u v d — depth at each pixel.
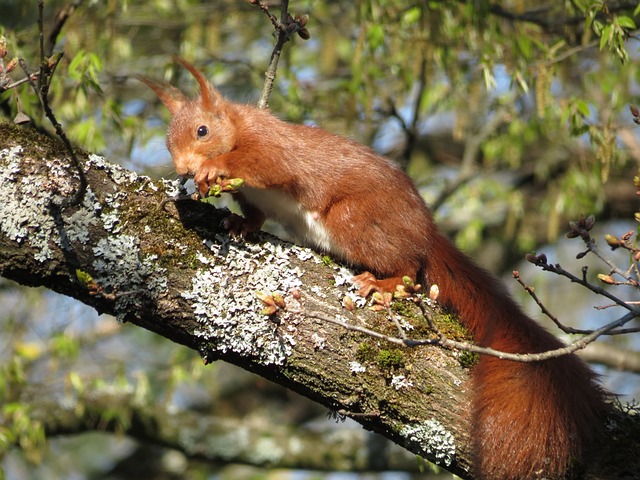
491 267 16.86
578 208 13.97
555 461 6.08
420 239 7.51
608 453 6.11
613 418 6.31
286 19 7.82
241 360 6.27
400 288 5.91
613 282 5.79
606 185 16.14
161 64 14.20
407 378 6.19
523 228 15.53
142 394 12.28
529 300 15.45
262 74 12.77
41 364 14.02
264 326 6.19
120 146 12.48
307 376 6.22
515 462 6.08
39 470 15.80
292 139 7.71
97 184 6.36
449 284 7.48
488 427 6.15
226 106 8.03
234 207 11.95
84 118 11.79
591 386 6.62
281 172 7.57
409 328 6.38
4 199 6.16
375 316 6.41
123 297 6.18
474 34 12.07
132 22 13.55
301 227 7.82
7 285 13.34
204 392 16.83
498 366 6.45
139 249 6.26
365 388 6.18
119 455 16.88
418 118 12.85
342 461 12.88
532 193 16.91
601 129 10.75
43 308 13.04
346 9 14.32
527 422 6.17
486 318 7.28
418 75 12.16
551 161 15.80
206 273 6.28
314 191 7.59
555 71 10.52
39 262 6.14
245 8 13.54
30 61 11.61
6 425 11.66
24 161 6.30
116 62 13.62
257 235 6.62
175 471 16.00
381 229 7.49
